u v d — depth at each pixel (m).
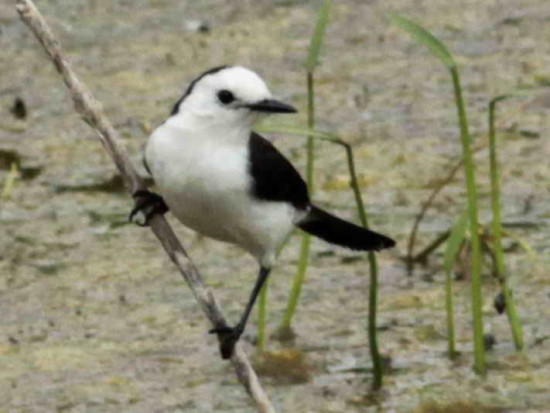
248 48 18.77
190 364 11.86
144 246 14.01
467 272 13.16
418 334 12.23
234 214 9.00
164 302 12.93
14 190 15.26
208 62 18.38
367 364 11.77
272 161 9.04
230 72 8.88
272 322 12.49
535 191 14.73
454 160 15.50
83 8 20.20
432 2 20.08
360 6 20.00
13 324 12.54
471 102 16.95
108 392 11.38
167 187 8.95
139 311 12.77
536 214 14.28
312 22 19.55
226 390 11.43
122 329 12.45
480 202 14.56
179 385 11.51
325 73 17.95
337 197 14.82
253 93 8.80
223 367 11.81
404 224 14.20
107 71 18.20
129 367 11.80
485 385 11.35
